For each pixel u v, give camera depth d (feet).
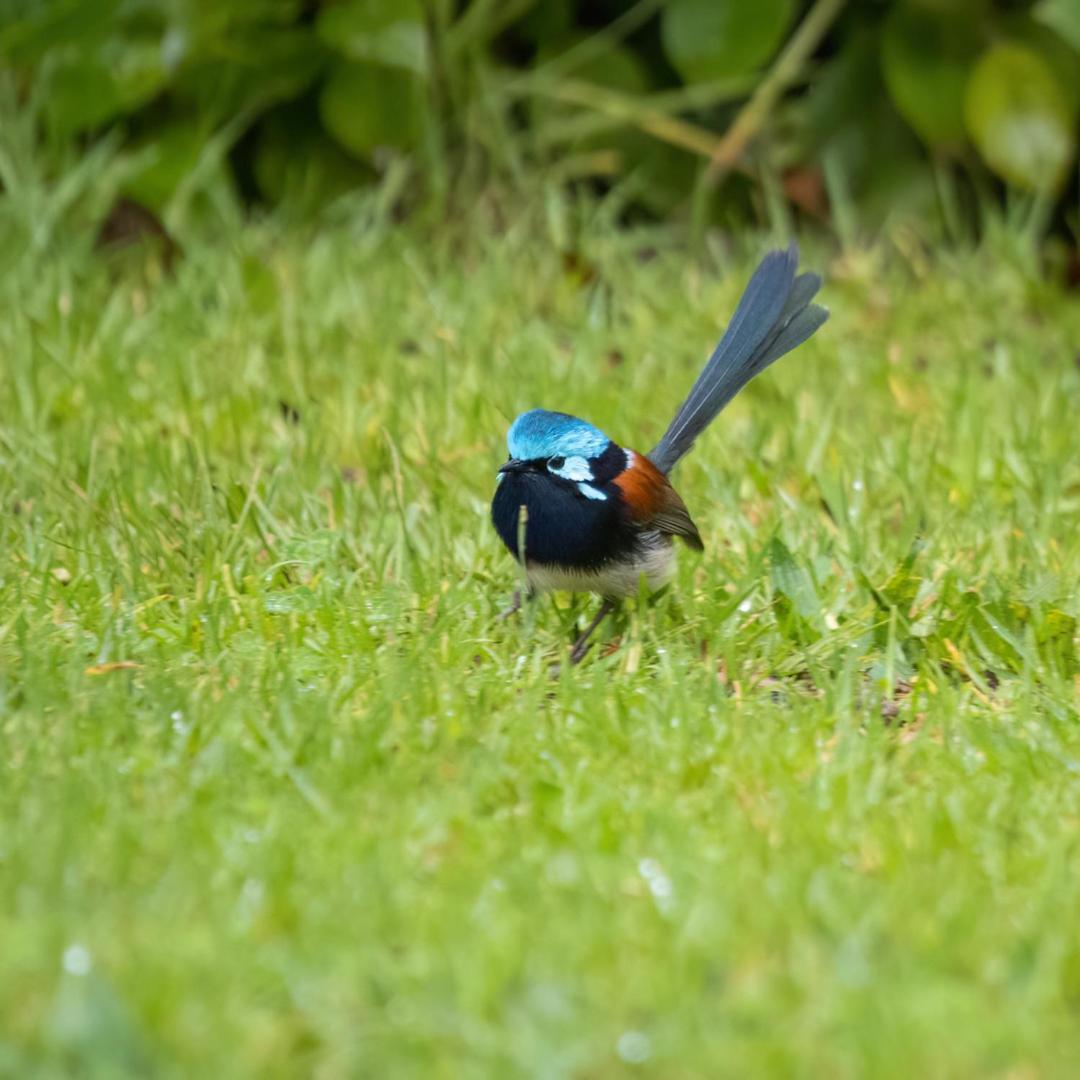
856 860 25.00
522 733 28.89
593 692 30.42
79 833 24.49
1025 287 54.65
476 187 60.39
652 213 62.90
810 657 32.78
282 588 35.81
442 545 36.94
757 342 39.01
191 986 20.67
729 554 37.29
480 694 30.12
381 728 28.43
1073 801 27.22
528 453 33.14
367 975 21.17
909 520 38.09
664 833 25.14
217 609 33.12
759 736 28.94
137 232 59.62
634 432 43.70
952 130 57.47
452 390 45.16
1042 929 22.59
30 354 45.75
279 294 51.03
